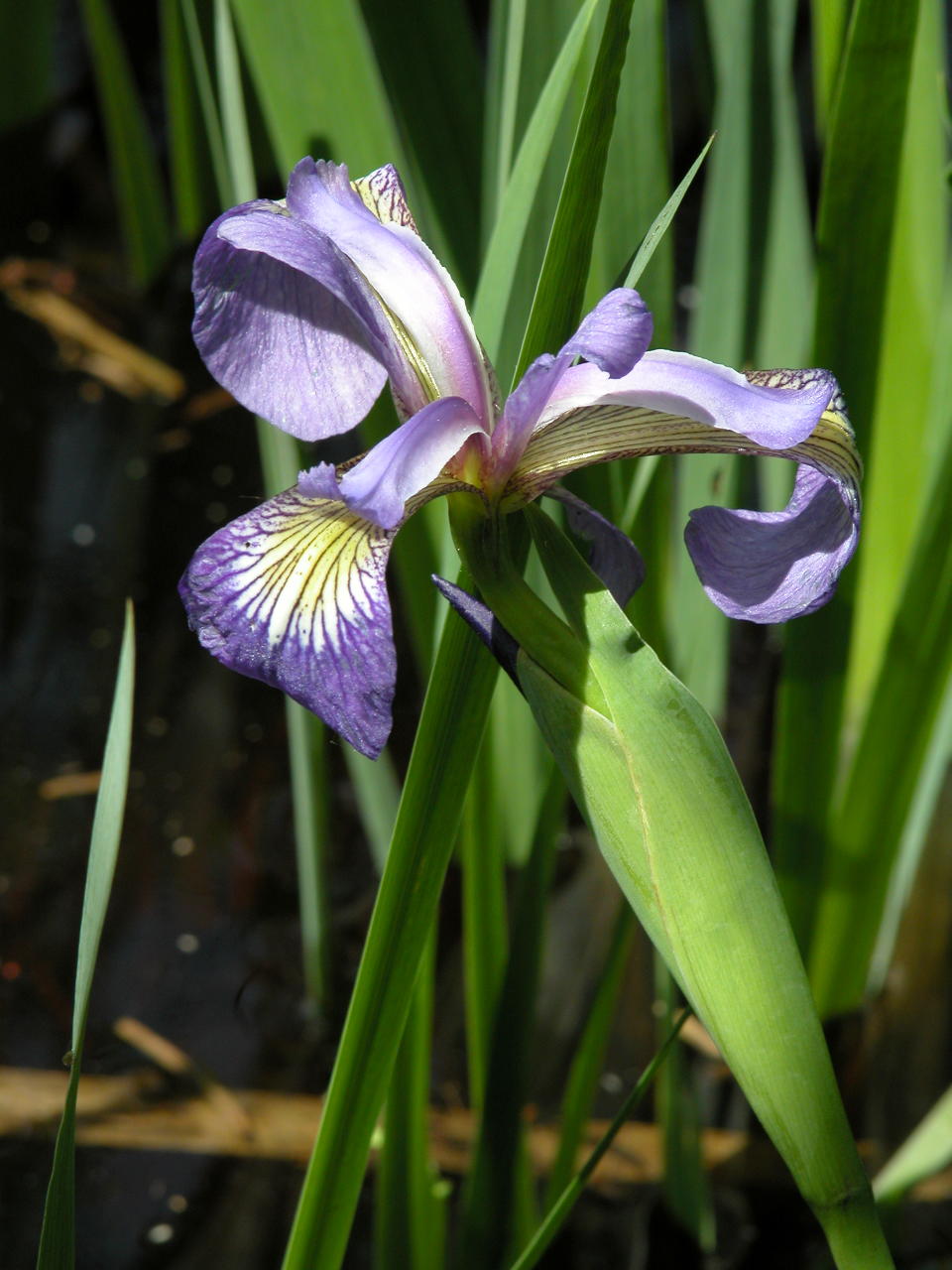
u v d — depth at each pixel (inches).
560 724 9.7
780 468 17.9
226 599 9.6
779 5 14.9
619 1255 15.2
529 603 9.9
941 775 16.7
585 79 12.4
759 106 15.1
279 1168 15.6
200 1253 14.9
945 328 16.1
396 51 13.8
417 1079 13.5
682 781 9.5
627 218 13.0
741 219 15.3
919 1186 15.6
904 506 18.5
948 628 14.6
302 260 9.8
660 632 14.7
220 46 13.0
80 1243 14.9
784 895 16.2
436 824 10.4
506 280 10.8
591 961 18.1
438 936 18.5
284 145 13.6
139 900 18.8
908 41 12.1
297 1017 17.2
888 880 16.0
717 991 9.5
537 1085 16.7
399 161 13.6
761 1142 16.2
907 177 16.7
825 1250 15.4
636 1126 16.3
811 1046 9.5
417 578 14.7
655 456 12.5
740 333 15.5
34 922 18.2
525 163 10.7
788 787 15.7
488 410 10.3
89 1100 16.0
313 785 15.9
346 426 10.3
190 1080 16.2
